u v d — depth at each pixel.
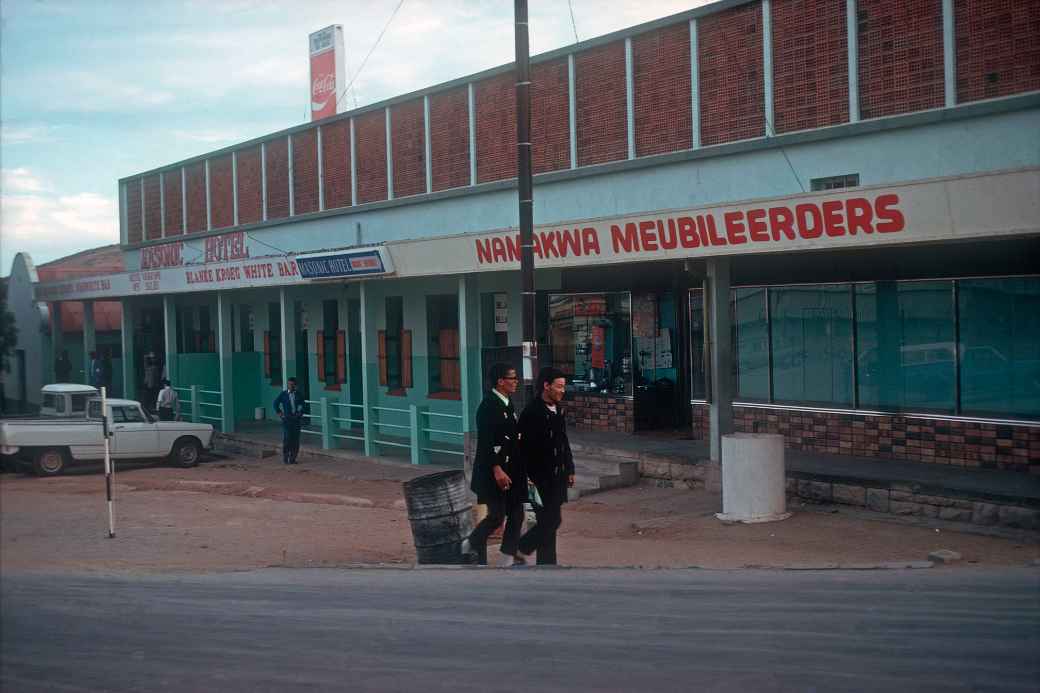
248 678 6.23
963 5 12.91
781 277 15.69
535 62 19.05
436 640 6.84
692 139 16.31
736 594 7.84
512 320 20.23
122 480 20.03
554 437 9.42
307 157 26.06
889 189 10.91
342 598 8.43
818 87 14.55
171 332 28.22
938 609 7.14
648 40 17.00
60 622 7.91
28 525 13.66
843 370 14.94
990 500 11.04
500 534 11.77
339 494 16.66
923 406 13.95
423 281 22.42
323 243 25.55
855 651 6.12
